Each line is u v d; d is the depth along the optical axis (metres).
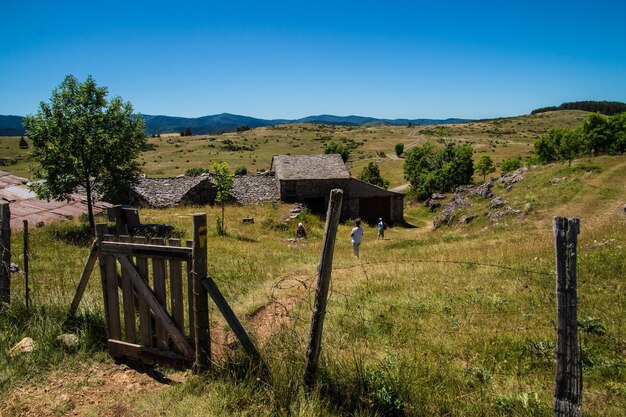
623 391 4.62
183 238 18.50
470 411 4.30
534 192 29.25
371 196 45.91
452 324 7.02
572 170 31.86
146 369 5.41
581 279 9.03
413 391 4.54
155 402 4.60
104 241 5.60
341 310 8.00
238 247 19.12
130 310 5.55
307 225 30.42
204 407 4.42
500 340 6.16
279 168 46.00
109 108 18.50
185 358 5.26
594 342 5.95
